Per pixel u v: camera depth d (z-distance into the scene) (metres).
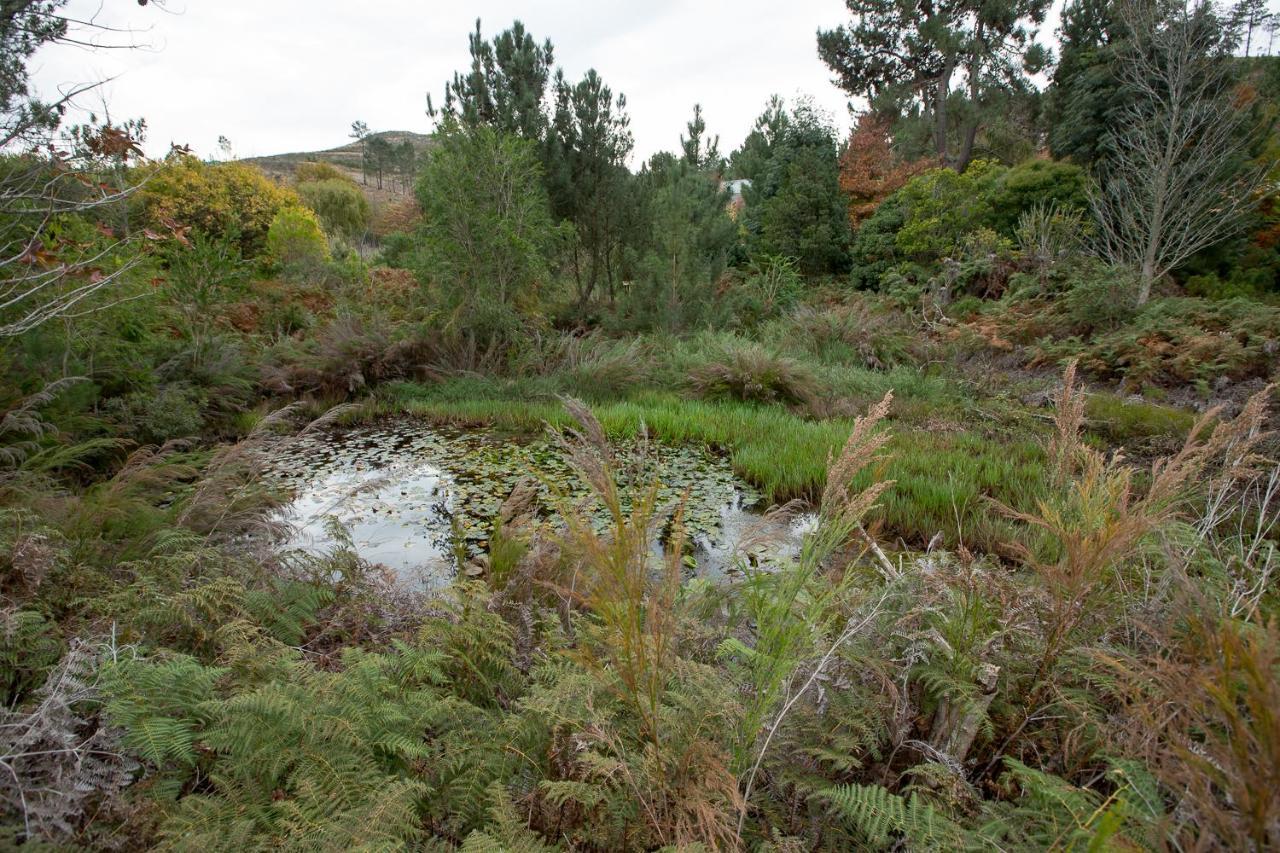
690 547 4.50
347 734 1.66
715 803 1.40
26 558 2.29
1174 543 1.92
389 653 2.60
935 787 1.56
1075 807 1.27
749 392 8.71
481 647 2.34
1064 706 1.70
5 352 4.70
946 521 4.66
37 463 4.25
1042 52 23.19
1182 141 11.40
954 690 1.71
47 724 1.56
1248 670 0.91
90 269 4.82
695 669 1.76
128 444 5.62
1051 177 14.33
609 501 1.30
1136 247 12.66
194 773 1.80
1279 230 12.66
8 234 4.68
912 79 25.75
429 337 9.80
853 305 12.88
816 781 1.58
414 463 6.53
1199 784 0.98
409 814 1.48
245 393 7.86
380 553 4.36
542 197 10.47
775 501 5.52
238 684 1.98
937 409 7.93
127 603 2.34
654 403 8.76
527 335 10.41
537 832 1.52
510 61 10.80
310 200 28.73
